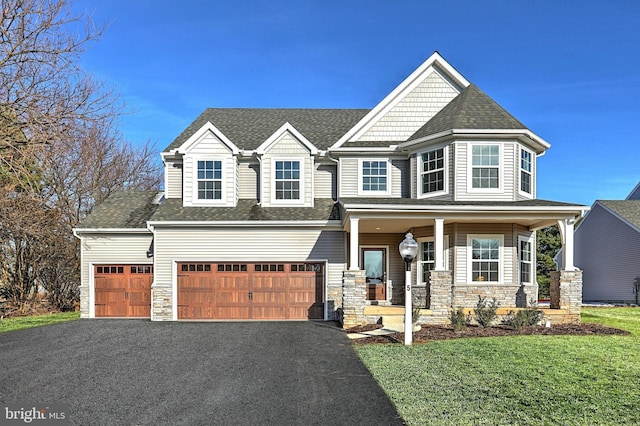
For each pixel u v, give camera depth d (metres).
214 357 10.27
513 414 6.37
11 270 23.86
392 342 11.89
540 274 36.81
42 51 16.81
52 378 8.53
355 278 14.85
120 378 8.48
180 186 19.25
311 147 18.75
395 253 19.08
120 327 15.42
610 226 30.25
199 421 6.19
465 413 6.41
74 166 27.02
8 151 16.84
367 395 7.27
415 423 6.05
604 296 30.50
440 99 19.20
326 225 17.52
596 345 11.04
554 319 14.75
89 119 17.62
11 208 20.22
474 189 16.31
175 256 17.56
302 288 17.67
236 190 18.83
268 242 17.70
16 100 16.78
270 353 10.66
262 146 18.69
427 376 8.34
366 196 18.67
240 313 17.55
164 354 10.66
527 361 9.41
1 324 16.73
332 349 11.09
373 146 18.53
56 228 24.47
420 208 14.86
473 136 16.36
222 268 17.64
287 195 18.72
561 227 15.57
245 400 7.08
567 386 7.68
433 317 14.62
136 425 6.08
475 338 12.19
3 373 8.94
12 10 16.66
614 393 7.32
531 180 17.38
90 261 18.91
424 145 17.42
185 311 17.50
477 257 16.81
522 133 16.20
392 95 19.12
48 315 20.62
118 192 22.48
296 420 6.19
